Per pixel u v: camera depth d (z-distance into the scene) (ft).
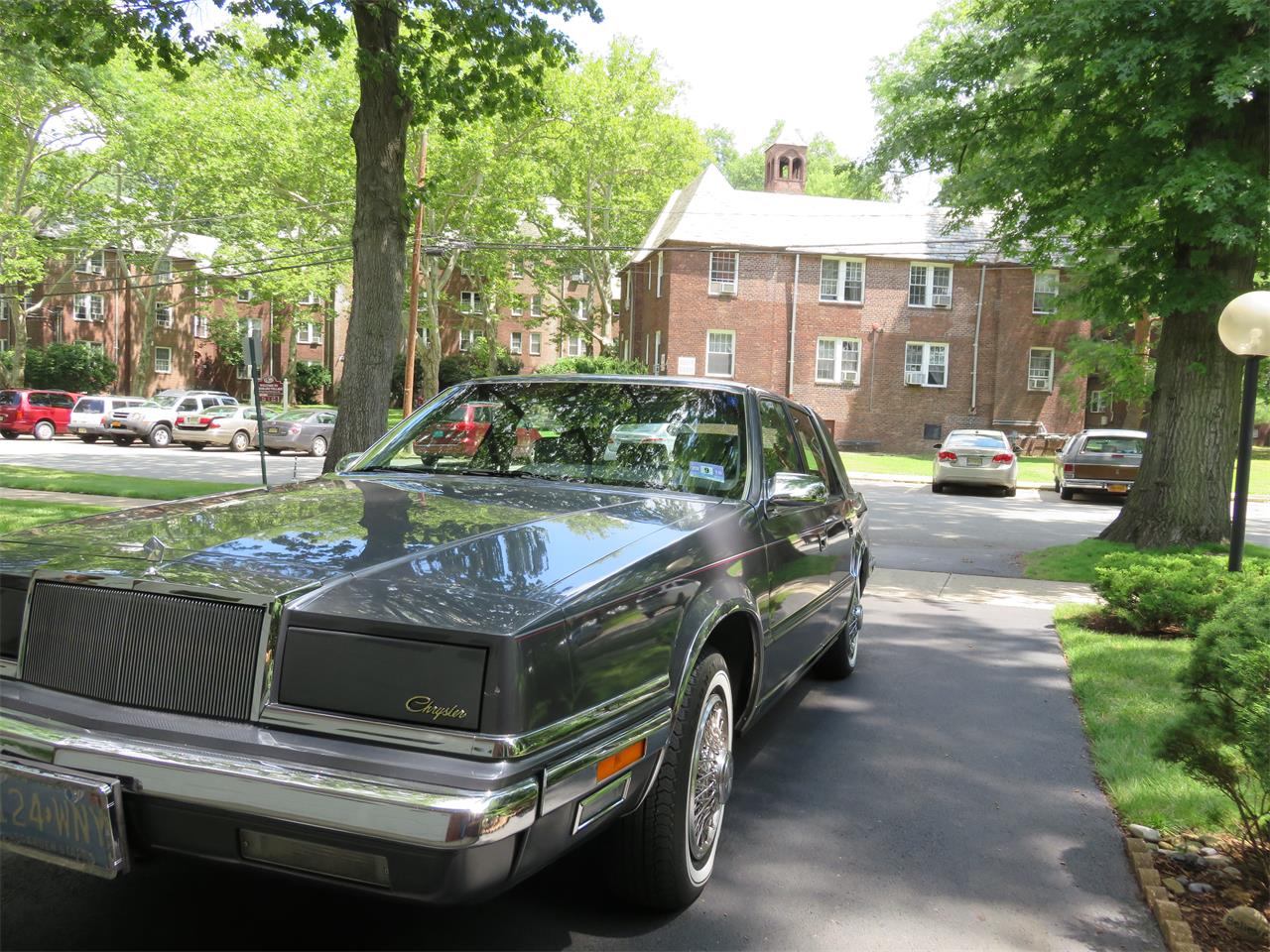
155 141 106.73
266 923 9.14
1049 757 15.25
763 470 13.06
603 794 7.95
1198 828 12.43
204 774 6.95
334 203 108.17
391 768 6.82
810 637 15.14
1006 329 120.47
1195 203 30.86
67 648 7.88
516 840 7.01
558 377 14.49
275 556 8.23
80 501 44.55
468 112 43.04
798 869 11.03
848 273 119.34
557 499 11.29
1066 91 34.50
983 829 12.37
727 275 117.19
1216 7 30.71
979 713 17.56
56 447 94.89
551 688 7.31
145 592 7.68
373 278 36.01
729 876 10.78
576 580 8.21
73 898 9.49
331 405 176.35
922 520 54.65
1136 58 31.37
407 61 37.93
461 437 13.57
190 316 171.94
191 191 112.78
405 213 36.68
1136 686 18.85
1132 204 34.27
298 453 104.42
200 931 8.95
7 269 110.93
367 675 7.09
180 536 8.87
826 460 17.67
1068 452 73.46
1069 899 10.53
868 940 9.46
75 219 119.85
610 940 9.21
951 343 120.78
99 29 44.42
